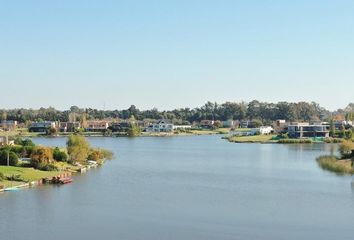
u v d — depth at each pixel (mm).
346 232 75188
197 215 84938
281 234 74188
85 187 110312
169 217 83500
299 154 195250
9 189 103000
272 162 165625
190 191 107062
